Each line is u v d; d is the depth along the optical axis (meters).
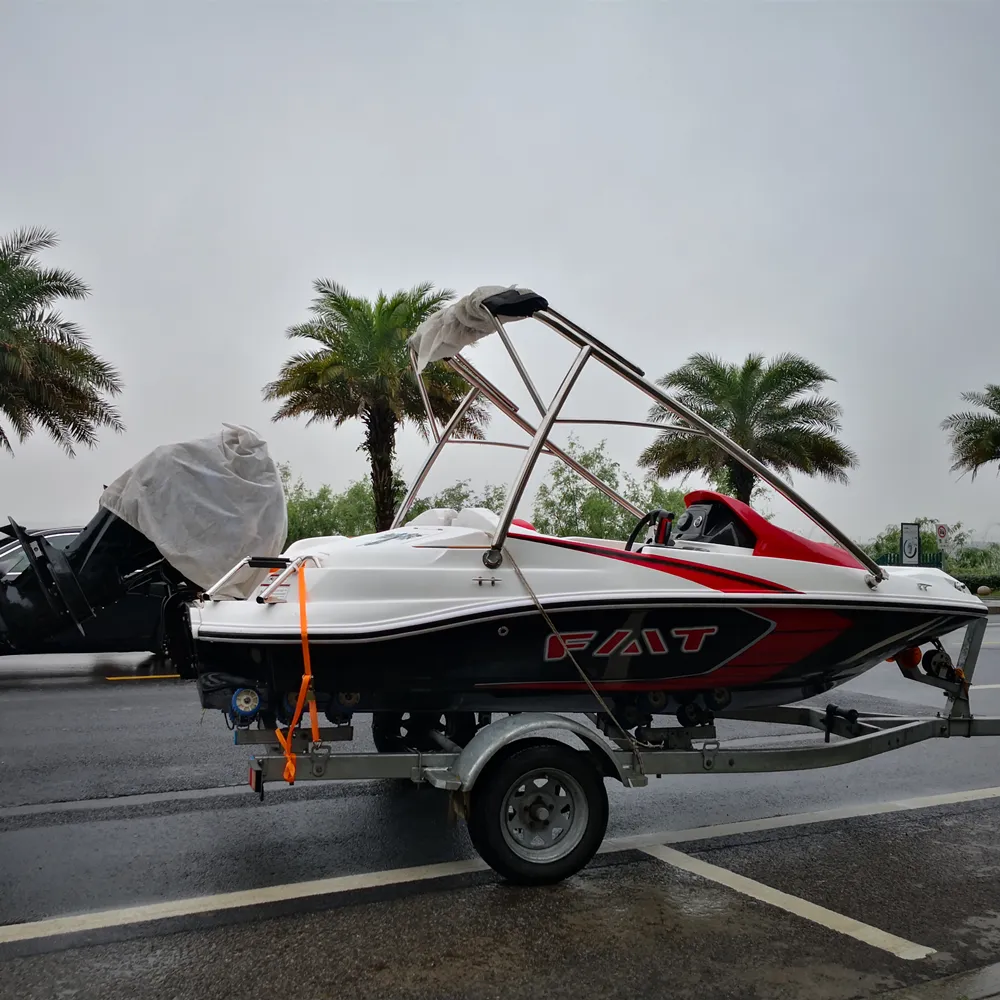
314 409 21.86
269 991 3.18
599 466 29.52
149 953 3.47
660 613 4.70
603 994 3.17
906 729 5.32
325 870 4.40
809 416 25.62
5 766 6.35
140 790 5.79
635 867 4.49
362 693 4.52
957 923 3.83
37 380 18.98
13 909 3.89
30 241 19.08
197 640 4.20
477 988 3.20
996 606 23.80
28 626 4.99
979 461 31.45
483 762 4.02
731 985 3.24
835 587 5.08
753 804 5.73
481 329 5.44
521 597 4.48
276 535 5.05
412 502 6.43
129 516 4.91
